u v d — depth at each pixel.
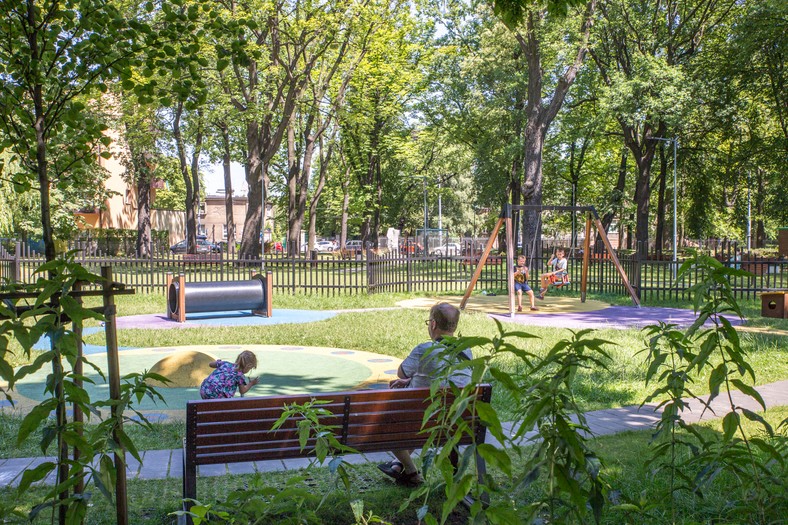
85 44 3.90
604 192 58.62
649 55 36.88
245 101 32.94
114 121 34.72
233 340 13.99
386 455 6.35
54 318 2.63
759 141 40.19
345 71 39.16
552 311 19.88
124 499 3.04
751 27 34.09
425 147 57.34
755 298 22.08
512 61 42.97
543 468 2.05
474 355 11.66
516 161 47.62
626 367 10.39
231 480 5.59
